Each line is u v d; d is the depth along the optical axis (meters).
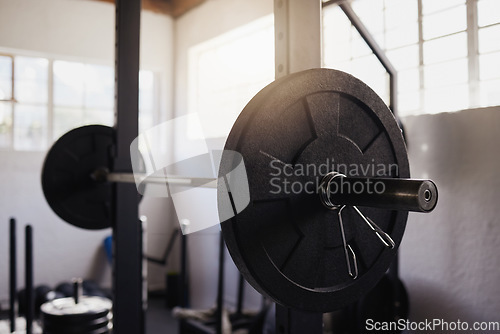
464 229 2.58
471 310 2.55
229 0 4.32
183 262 3.48
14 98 4.45
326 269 1.06
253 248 0.94
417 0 2.91
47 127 4.61
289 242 1.01
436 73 2.82
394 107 2.62
